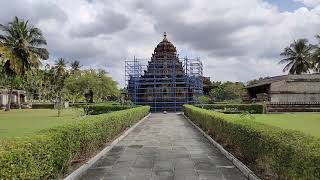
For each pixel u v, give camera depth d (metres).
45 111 61.88
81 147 11.32
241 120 12.86
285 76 64.62
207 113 20.23
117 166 11.14
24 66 63.16
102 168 10.84
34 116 44.91
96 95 89.12
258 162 9.53
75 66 105.56
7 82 78.62
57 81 99.25
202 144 16.30
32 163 6.96
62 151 9.08
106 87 86.00
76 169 10.02
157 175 9.89
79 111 43.59
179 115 43.16
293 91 61.59
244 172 9.88
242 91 82.12
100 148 14.21
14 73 63.94
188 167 10.97
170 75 52.53
